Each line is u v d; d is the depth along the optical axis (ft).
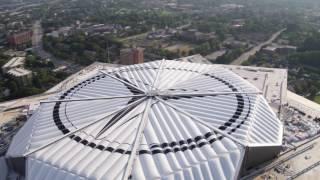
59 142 413.80
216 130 427.74
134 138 413.80
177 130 427.74
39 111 501.97
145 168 368.48
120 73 606.55
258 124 455.22
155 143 404.57
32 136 435.53
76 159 382.83
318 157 472.85
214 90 527.81
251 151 415.85
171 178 358.43
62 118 468.34
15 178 422.41
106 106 485.56
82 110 483.10
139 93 515.91
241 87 543.39
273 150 438.81
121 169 364.99
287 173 436.76
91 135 423.23
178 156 386.32
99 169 365.40
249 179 424.46
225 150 395.14
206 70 617.62
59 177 363.76
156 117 453.17
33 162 387.14
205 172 368.89
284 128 547.08
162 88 531.91
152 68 623.36
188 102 488.85
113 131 429.38
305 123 565.12
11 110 636.48
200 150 396.37
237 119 454.40
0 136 544.21
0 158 450.30
